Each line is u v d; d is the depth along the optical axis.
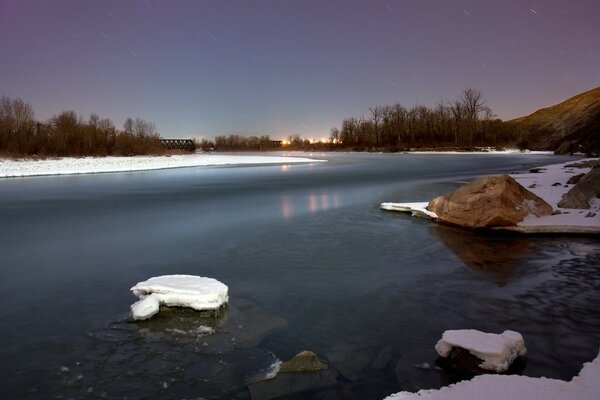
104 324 7.28
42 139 62.69
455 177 34.56
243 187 29.97
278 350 6.33
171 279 8.33
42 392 5.37
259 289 8.91
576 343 6.38
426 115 120.56
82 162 54.91
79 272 10.30
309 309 7.83
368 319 7.37
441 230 14.38
